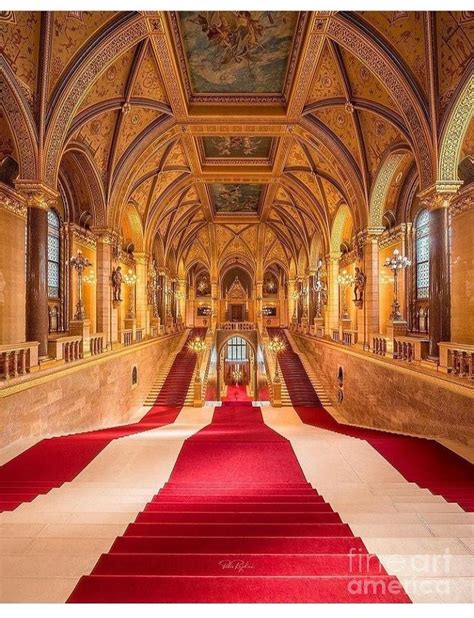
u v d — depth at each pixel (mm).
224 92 14492
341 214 20656
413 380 10820
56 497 4879
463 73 9031
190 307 45344
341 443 8102
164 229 27094
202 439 8664
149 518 4012
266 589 2543
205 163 20281
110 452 7488
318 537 3326
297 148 17828
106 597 2473
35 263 10328
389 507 4336
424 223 15656
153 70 12570
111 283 16125
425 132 10438
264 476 6109
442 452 7457
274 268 45969
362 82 12297
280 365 25625
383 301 18219
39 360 10211
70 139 11477
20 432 8508
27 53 9414
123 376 16688
